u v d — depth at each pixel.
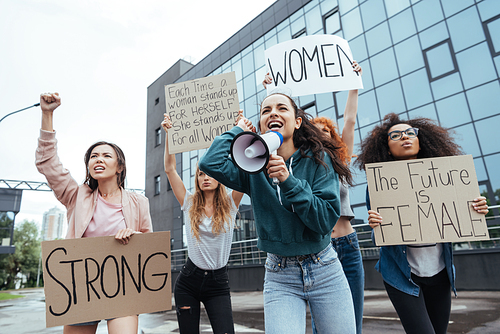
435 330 2.14
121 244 1.97
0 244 29.20
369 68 11.40
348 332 1.52
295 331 1.48
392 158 2.49
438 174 2.19
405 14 10.68
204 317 6.36
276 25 15.07
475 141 8.86
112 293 1.89
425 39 10.16
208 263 2.46
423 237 2.08
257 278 10.58
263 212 1.62
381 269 2.20
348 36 12.17
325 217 1.47
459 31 9.48
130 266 1.96
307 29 13.73
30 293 29.48
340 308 1.55
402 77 10.51
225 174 1.65
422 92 10.03
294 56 2.87
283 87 2.83
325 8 13.12
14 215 30.38
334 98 11.88
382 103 10.91
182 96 3.11
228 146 1.71
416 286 2.02
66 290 1.81
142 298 1.94
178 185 2.88
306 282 1.57
